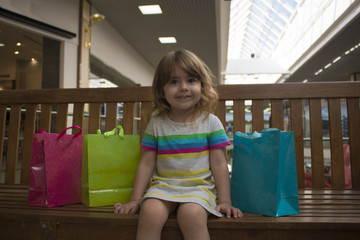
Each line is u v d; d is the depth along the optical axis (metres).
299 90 1.36
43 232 0.95
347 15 5.71
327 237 0.87
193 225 0.83
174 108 1.16
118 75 6.75
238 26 9.73
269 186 0.95
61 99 1.48
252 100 1.39
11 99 1.53
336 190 1.27
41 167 1.08
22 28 3.92
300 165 1.34
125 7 5.26
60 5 4.39
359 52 7.48
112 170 1.13
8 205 1.08
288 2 7.91
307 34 8.12
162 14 5.57
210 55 8.52
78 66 4.65
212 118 1.14
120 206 1.01
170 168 1.07
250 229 0.88
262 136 1.01
